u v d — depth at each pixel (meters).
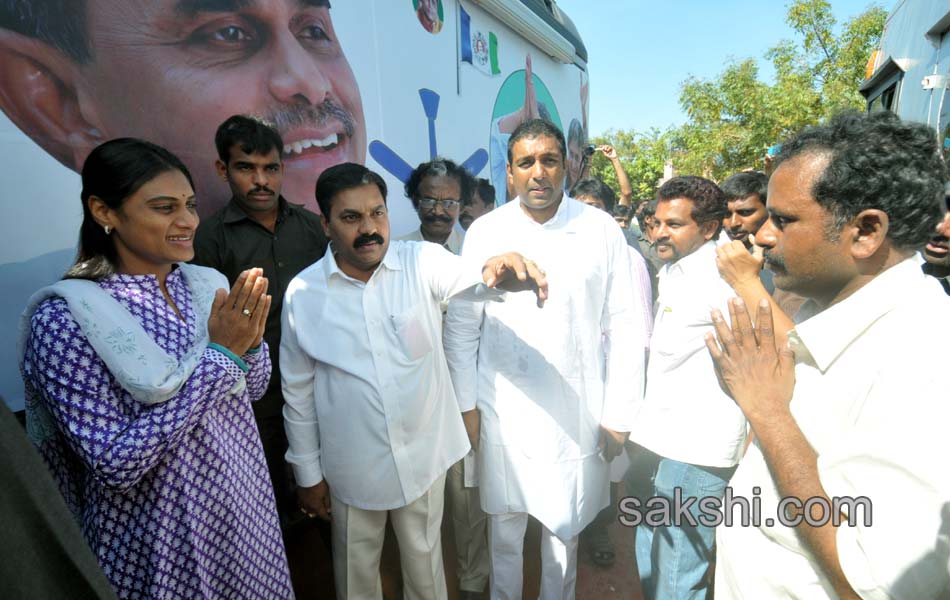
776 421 0.94
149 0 1.92
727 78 13.53
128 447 1.06
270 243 2.13
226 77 2.19
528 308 1.87
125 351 1.11
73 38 1.73
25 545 0.66
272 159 2.01
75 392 1.08
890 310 0.86
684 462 1.74
